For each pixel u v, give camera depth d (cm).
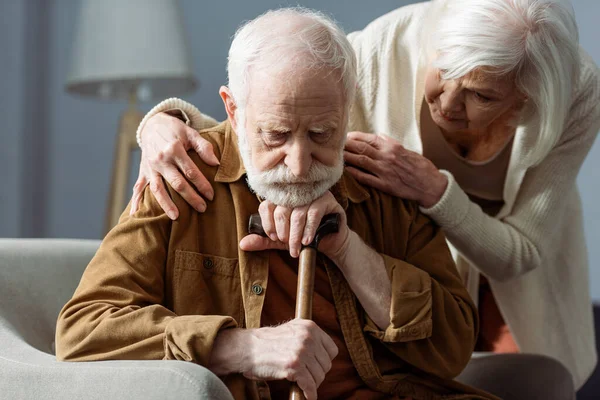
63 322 155
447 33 178
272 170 157
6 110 406
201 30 423
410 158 186
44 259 189
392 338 168
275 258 168
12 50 408
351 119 216
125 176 364
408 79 211
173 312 159
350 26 415
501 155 214
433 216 192
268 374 147
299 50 151
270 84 151
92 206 424
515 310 238
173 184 166
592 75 211
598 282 383
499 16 177
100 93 381
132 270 160
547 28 181
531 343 241
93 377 139
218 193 170
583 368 251
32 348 160
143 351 149
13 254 185
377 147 186
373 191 184
